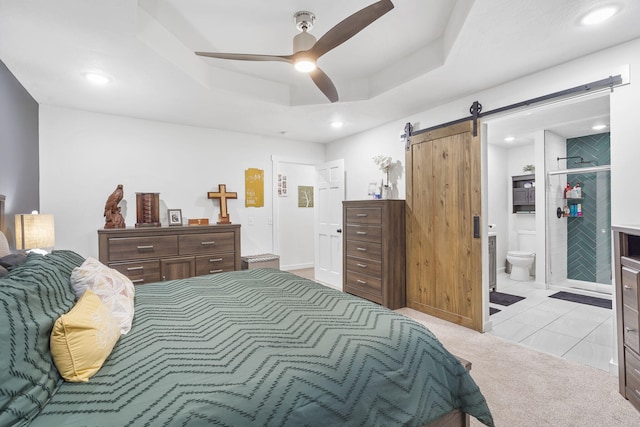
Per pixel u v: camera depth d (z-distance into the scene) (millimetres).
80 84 2732
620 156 2137
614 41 2127
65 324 994
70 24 1838
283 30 2359
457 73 2607
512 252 5145
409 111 3576
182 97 3074
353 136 4668
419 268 3529
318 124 4117
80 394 899
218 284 2141
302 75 3150
